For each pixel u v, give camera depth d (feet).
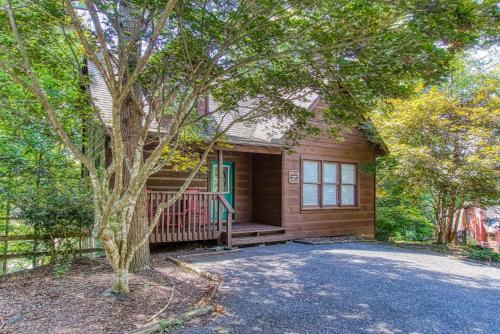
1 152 23.82
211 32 12.62
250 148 30.25
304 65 15.40
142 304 13.06
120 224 13.78
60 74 19.86
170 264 20.33
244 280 17.10
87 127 26.48
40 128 22.99
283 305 13.60
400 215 46.16
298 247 28.27
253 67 15.72
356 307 13.66
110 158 24.77
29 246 21.63
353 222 37.96
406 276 18.95
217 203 28.71
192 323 11.60
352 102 16.37
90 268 18.47
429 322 12.33
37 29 14.62
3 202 21.18
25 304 12.92
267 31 13.19
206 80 13.76
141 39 13.48
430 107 29.76
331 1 11.13
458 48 11.17
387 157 35.29
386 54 12.44
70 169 26.50
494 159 26.66
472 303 14.58
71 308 12.50
